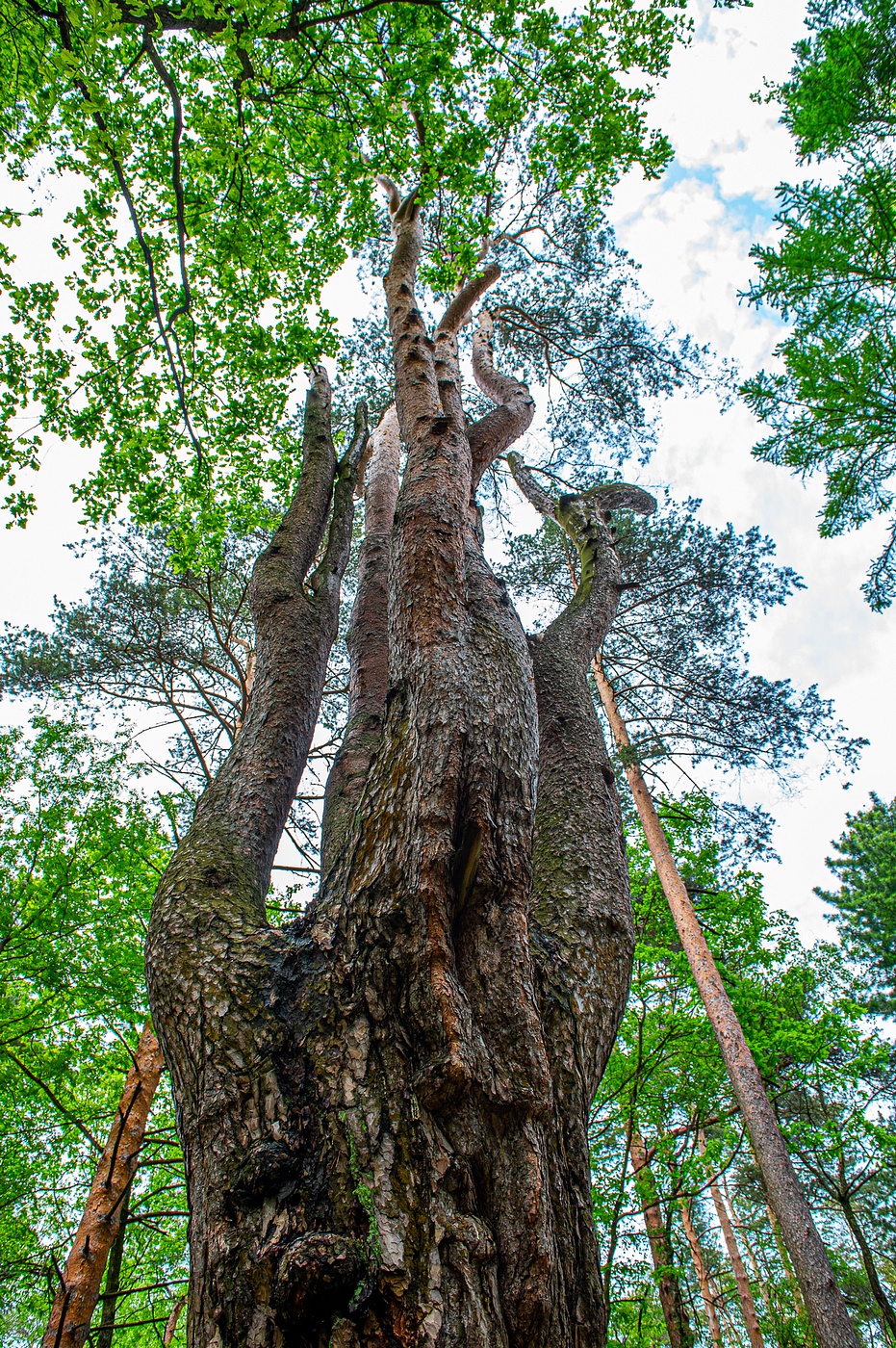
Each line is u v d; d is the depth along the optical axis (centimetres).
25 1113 671
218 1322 159
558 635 403
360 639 457
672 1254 542
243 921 255
